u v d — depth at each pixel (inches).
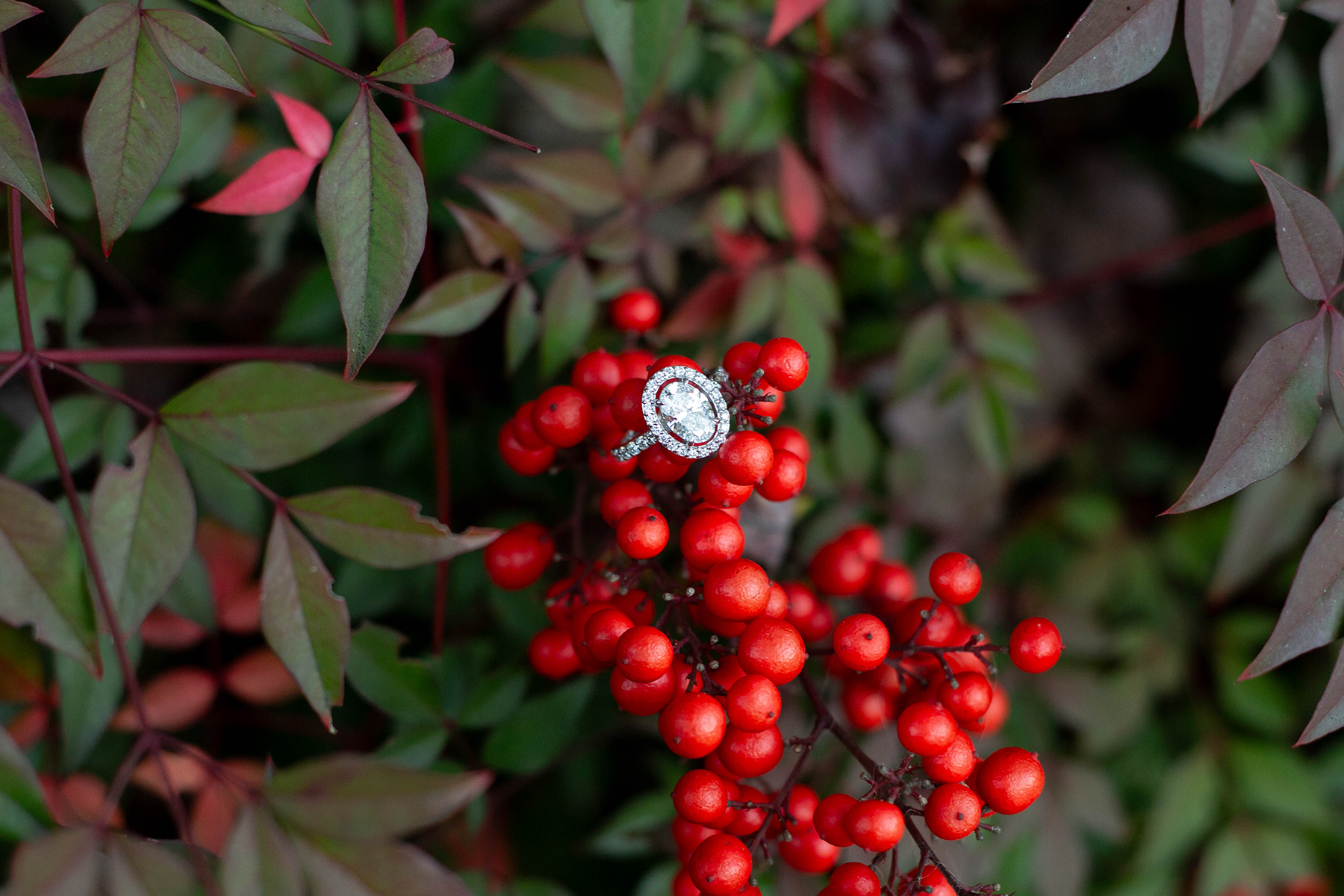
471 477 14.1
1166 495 16.9
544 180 13.3
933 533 15.3
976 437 14.7
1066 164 17.3
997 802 11.5
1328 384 11.3
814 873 12.5
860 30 14.4
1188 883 15.4
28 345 11.6
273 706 13.9
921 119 14.6
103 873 10.9
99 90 11.1
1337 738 15.4
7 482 11.1
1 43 11.1
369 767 11.0
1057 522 15.9
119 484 11.4
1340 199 15.3
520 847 14.4
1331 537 11.3
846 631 11.6
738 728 11.4
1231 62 12.0
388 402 11.5
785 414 14.0
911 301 15.0
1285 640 11.2
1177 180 17.1
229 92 13.2
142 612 11.4
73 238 13.1
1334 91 12.3
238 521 13.0
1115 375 17.6
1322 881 15.0
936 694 11.8
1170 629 15.4
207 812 13.3
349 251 11.1
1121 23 11.2
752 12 14.1
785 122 14.4
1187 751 15.5
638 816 13.1
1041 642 11.7
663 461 11.7
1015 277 14.8
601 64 13.3
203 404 11.5
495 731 12.8
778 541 12.8
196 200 13.7
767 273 13.9
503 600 13.4
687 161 13.8
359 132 11.1
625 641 11.3
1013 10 15.7
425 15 13.9
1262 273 15.6
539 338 13.7
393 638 12.7
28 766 10.8
